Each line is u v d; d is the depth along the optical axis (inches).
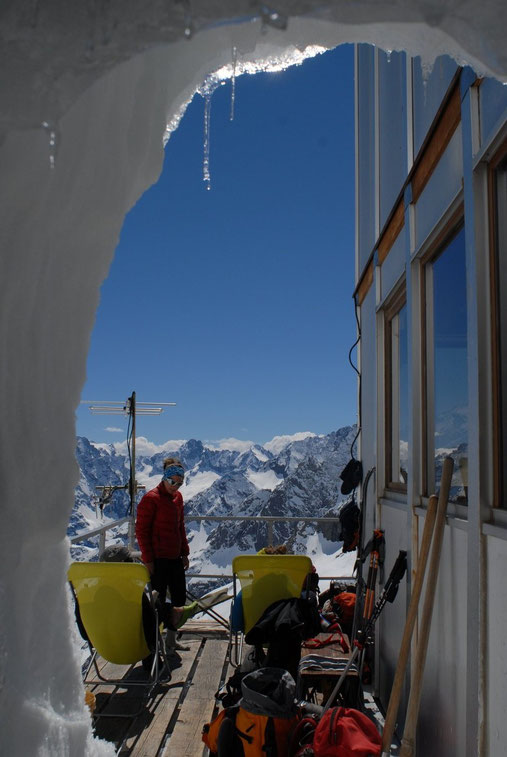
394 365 156.5
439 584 97.0
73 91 34.6
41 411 43.0
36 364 42.3
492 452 76.3
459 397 94.4
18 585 39.9
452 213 95.1
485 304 78.5
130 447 255.9
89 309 47.0
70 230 42.7
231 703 106.0
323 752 84.2
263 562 147.6
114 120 41.4
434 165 102.9
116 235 46.1
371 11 34.7
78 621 139.7
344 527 192.1
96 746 49.4
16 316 39.9
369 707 145.4
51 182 39.2
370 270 185.5
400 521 133.6
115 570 129.2
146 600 134.0
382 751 89.4
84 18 33.6
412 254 120.6
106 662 164.1
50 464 43.8
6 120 34.5
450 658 89.7
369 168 191.6
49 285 42.8
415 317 119.4
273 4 33.1
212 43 40.9
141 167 45.6
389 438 159.5
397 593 133.2
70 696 45.4
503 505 74.9
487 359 78.4
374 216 179.2
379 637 153.6
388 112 154.9
